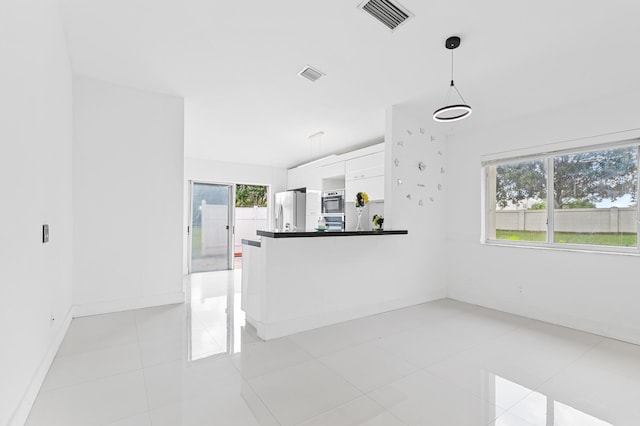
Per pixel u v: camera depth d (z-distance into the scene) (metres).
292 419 1.73
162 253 3.75
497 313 3.79
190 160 6.29
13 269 1.52
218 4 2.30
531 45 2.63
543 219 3.70
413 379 2.19
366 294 3.64
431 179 4.38
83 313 3.30
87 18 2.46
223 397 1.92
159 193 3.71
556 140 3.49
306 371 2.27
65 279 2.87
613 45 2.53
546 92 3.27
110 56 2.94
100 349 2.55
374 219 4.09
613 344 2.86
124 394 1.93
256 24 2.52
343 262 3.43
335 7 2.32
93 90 3.33
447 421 1.74
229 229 6.86
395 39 2.66
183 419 1.71
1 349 1.38
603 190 3.24
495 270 4.01
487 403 1.91
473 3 2.23
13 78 1.51
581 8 2.19
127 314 3.42
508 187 4.04
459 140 4.45
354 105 3.93
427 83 3.37
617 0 2.10
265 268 2.90
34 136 1.84
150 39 2.71
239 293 4.62
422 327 3.25
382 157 4.64
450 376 2.23
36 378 1.89
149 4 2.30
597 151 3.27
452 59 2.91
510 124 3.90
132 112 3.54
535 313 3.60
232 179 6.70
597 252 3.17
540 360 2.51
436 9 2.30
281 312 2.97
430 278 4.35
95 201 3.35
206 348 2.64
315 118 4.35
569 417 1.79
